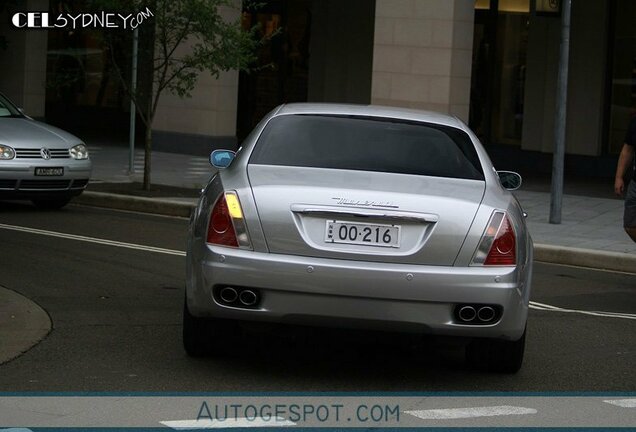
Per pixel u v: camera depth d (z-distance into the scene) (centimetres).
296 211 830
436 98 2450
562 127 1884
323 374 897
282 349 974
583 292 1368
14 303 1121
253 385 851
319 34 3219
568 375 927
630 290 1406
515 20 2955
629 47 2797
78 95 3506
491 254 834
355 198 836
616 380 916
